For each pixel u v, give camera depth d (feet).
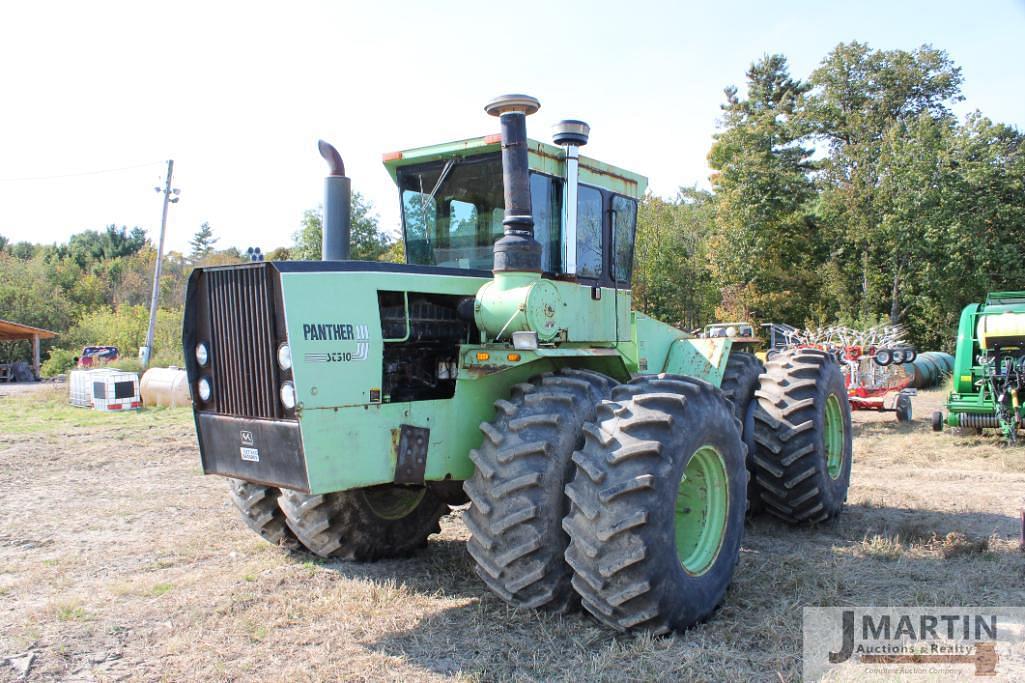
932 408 50.42
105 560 18.69
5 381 101.65
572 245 16.52
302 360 12.59
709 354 20.15
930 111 134.21
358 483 13.20
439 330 15.37
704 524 14.76
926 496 24.76
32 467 32.40
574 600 13.85
